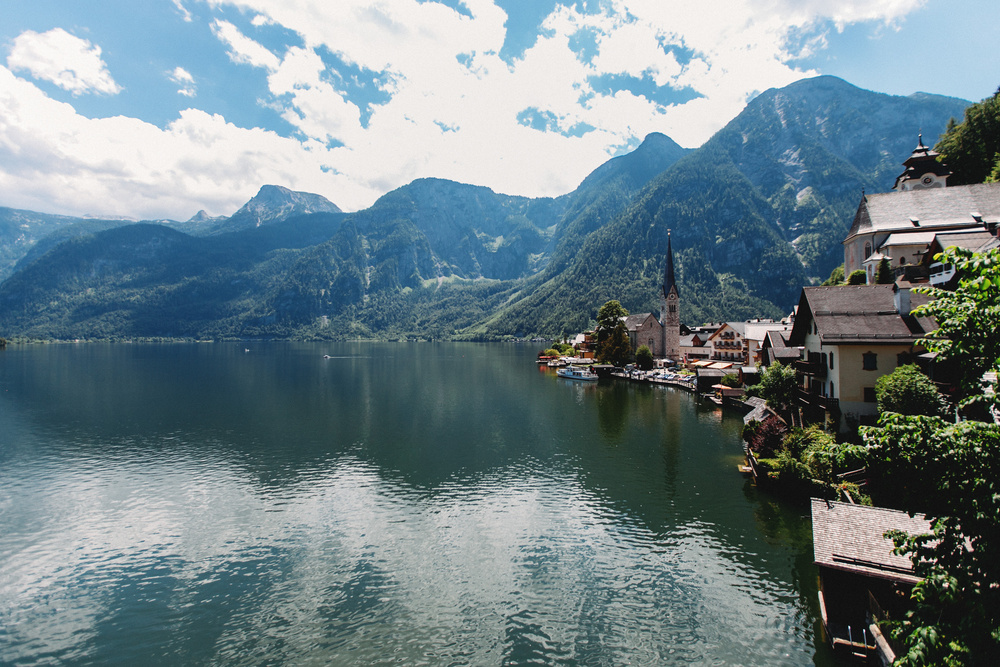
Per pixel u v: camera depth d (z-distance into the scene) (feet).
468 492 159.33
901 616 78.95
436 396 355.77
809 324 187.93
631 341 568.82
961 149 326.44
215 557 119.34
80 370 527.40
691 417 268.62
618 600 100.83
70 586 108.17
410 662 84.69
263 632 92.68
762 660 83.35
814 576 107.65
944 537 38.70
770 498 150.10
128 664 85.40
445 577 109.91
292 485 166.61
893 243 263.08
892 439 37.81
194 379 457.68
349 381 447.01
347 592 104.78
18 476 176.55
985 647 34.35
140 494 159.12
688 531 129.59
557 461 190.70
